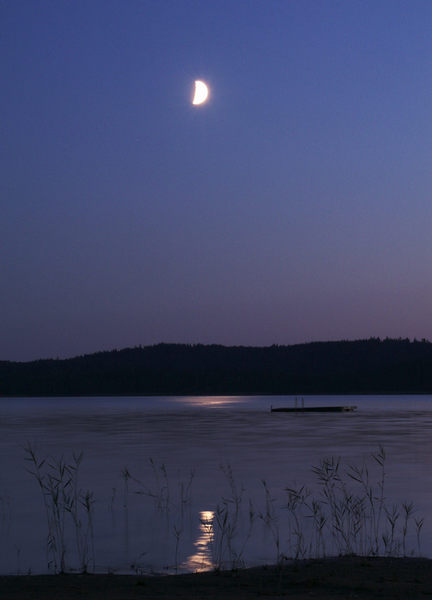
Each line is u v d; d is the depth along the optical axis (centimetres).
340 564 1430
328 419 10362
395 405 17488
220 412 13525
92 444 5725
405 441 5928
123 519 2283
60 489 3030
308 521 2233
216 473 3625
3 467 3966
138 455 4719
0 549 1859
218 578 1314
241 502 2631
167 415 12175
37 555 1780
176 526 2152
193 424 9125
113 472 3688
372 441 5953
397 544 1880
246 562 1664
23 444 5731
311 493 2866
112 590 1204
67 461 4303
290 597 1130
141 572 1558
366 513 2372
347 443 5741
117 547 1855
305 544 1883
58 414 12850
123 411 14338
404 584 1216
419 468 3838
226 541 1919
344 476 3500
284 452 4925
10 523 2242
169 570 1583
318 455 4672
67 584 1263
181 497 2731
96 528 2131
